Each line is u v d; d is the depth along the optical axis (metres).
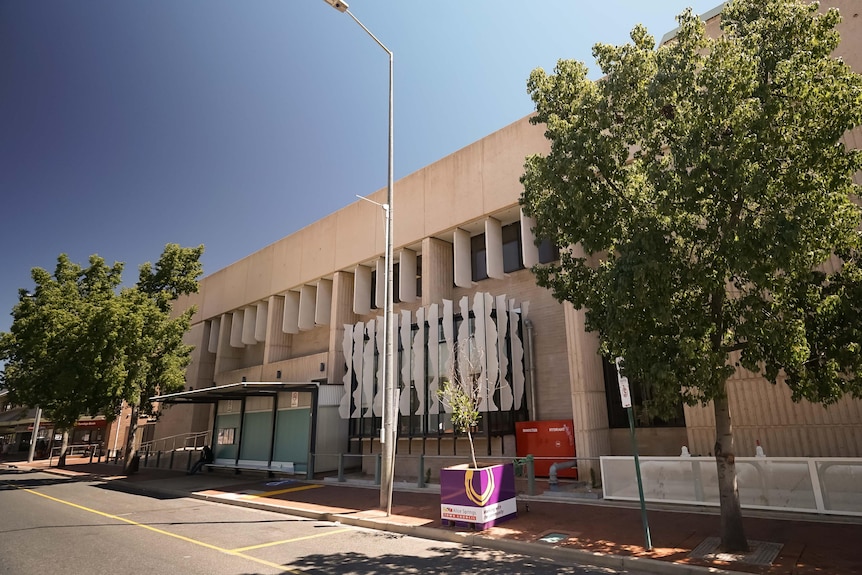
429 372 17.44
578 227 8.77
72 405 22.78
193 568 7.75
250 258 30.33
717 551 7.31
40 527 11.60
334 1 12.77
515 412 15.95
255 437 22.67
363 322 22.45
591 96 9.05
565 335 16.03
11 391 28.25
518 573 7.13
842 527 8.21
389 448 12.10
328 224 24.78
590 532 8.88
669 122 8.16
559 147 8.86
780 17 7.45
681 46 8.13
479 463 15.89
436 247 19.78
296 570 7.51
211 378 33.88
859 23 11.30
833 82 6.99
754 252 6.69
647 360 7.40
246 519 12.20
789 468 9.40
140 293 26.80
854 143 10.81
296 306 26.98
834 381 7.14
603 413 14.51
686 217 7.70
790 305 7.59
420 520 10.75
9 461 42.06
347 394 20.12
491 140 18.22
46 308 24.25
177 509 14.14
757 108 6.91
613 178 8.84
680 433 13.41
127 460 25.75
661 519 9.55
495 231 17.95
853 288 7.29
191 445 32.16
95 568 7.86
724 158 6.90
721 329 7.72
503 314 16.05
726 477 7.48
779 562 6.65
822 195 7.02
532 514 10.68
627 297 7.38
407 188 20.92
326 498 14.42
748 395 11.44
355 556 8.34
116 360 22.92
